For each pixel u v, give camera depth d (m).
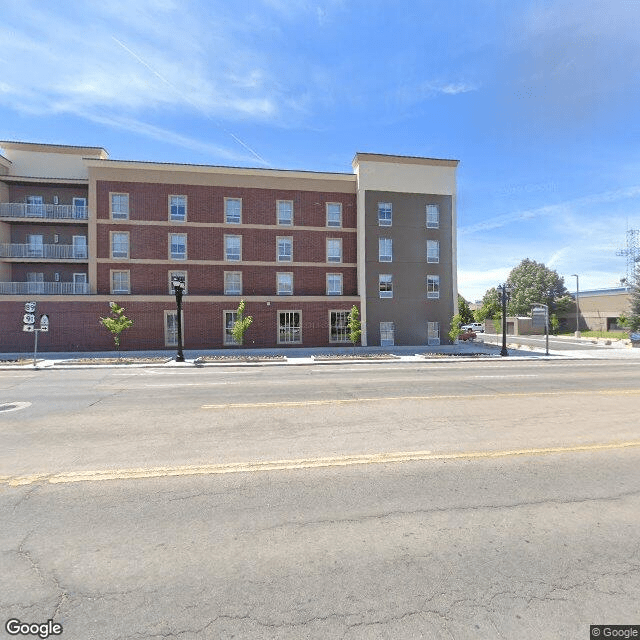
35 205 26.72
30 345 24.27
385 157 28.78
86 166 27.41
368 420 7.79
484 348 28.77
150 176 26.48
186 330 26.20
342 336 28.33
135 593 2.83
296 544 3.46
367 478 4.91
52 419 7.91
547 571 3.09
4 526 3.76
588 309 56.62
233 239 27.56
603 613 2.66
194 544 3.46
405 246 29.12
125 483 4.74
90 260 25.69
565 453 5.83
